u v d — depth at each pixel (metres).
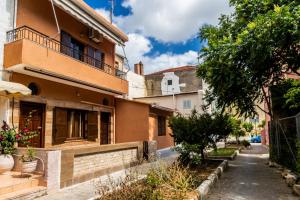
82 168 8.29
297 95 10.22
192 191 5.95
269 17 8.22
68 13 12.22
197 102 29.22
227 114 12.10
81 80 11.72
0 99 9.17
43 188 6.63
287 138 10.81
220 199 6.49
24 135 8.39
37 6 10.93
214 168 10.50
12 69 9.30
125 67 28.50
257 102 15.20
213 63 10.71
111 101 16.38
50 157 6.92
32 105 10.39
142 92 33.75
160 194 5.34
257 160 15.39
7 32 9.45
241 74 10.37
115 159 10.19
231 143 31.03
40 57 9.45
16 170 7.65
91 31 14.27
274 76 13.08
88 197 6.43
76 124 13.28
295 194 6.94
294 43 8.95
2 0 9.42
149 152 12.38
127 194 5.35
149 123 16.31
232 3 11.52
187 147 10.34
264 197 6.71
